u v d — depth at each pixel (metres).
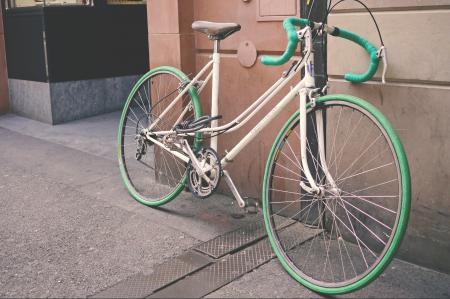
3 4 6.76
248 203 3.39
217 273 3.00
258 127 3.18
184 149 3.55
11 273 3.01
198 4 3.97
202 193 3.48
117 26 6.90
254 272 3.02
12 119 6.75
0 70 6.92
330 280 2.91
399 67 2.91
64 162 4.98
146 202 3.91
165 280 2.93
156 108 4.20
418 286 2.83
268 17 3.54
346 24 3.08
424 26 2.79
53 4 6.28
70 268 3.06
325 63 3.29
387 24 2.92
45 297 2.78
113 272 3.01
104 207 3.92
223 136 3.97
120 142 4.20
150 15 4.16
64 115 6.50
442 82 2.79
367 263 3.07
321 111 2.91
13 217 3.75
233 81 3.85
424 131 2.88
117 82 7.02
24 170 4.76
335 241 3.34
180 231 3.51
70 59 6.46
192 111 4.01
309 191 2.86
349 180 3.23
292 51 2.81
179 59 4.02
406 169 2.54
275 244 3.06
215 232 3.49
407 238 3.04
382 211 3.12
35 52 6.40
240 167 3.92
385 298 2.73
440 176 2.86
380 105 3.02
